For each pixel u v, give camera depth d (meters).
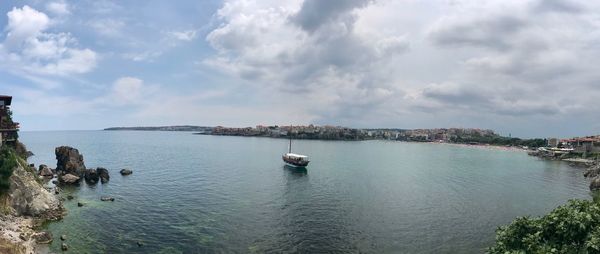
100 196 87.75
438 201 87.25
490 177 133.12
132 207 76.69
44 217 65.00
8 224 56.47
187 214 71.75
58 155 120.06
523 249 24.95
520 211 78.38
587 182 122.75
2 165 61.72
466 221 69.38
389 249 54.62
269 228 63.69
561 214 24.86
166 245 54.53
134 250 52.34
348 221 68.50
